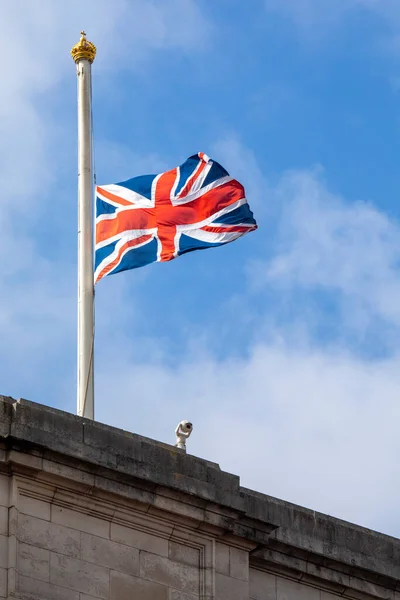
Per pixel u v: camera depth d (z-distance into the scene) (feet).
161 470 289.94
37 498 279.90
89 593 279.08
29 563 275.59
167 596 285.64
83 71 340.39
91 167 334.24
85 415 312.91
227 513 294.66
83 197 331.98
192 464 294.05
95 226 338.95
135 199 340.18
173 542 289.53
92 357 318.24
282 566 303.89
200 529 291.99
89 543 281.74
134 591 282.97
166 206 340.18
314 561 307.78
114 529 284.82
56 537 279.28
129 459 287.48
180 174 342.44
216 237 338.75
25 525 277.44
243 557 296.92
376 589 314.35
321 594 308.81
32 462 279.08
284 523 305.12
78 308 322.96
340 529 312.91
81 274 325.83
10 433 278.26
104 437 286.46
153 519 288.30
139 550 285.84
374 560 314.55
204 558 291.38
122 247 336.70
